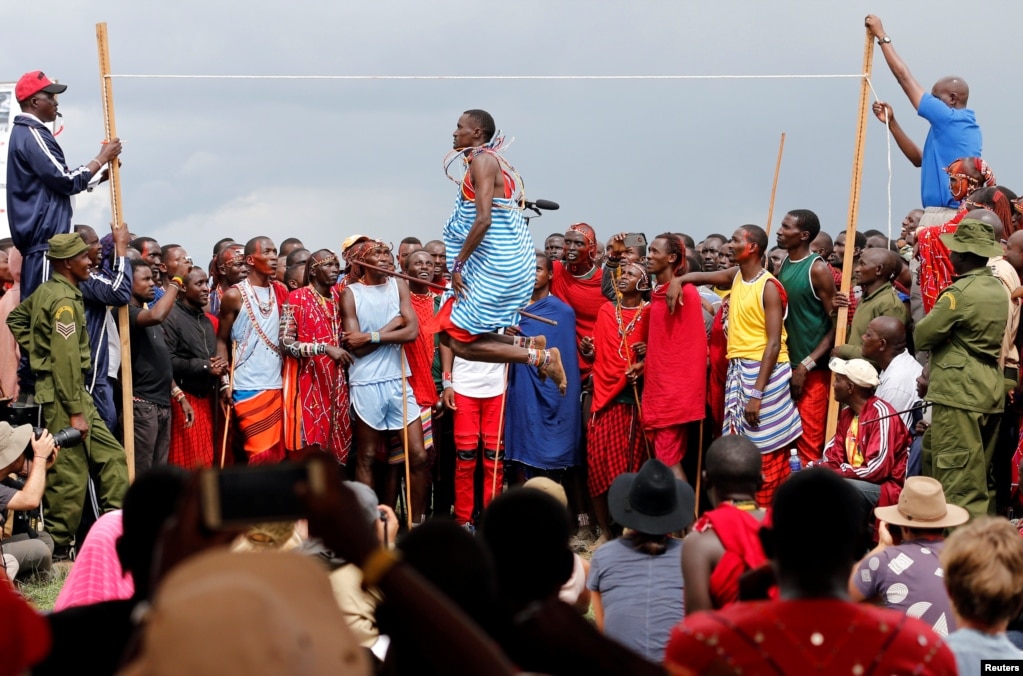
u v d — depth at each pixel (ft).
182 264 37.04
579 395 37.47
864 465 28.68
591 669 11.32
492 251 29.50
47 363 33.71
